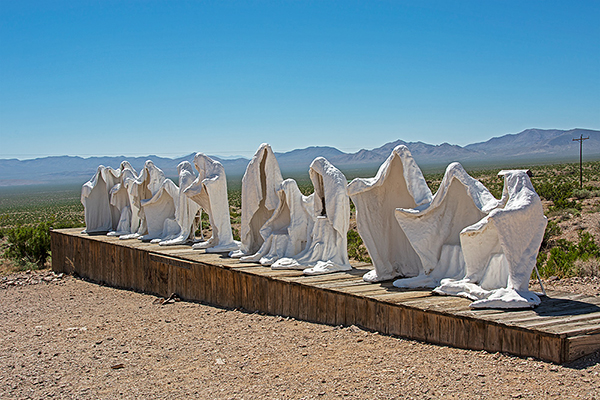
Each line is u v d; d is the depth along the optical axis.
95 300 14.66
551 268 12.80
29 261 22.58
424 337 7.67
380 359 7.18
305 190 77.19
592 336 6.33
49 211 96.81
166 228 16.98
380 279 9.98
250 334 9.36
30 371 8.27
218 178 14.69
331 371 6.96
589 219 25.27
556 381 5.74
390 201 10.53
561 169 113.06
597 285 10.91
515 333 6.57
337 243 11.43
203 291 12.72
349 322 8.97
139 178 17.80
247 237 13.38
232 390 6.71
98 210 20.33
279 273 10.97
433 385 6.07
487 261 8.31
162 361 8.31
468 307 7.57
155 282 14.59
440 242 9.39
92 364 8.44
